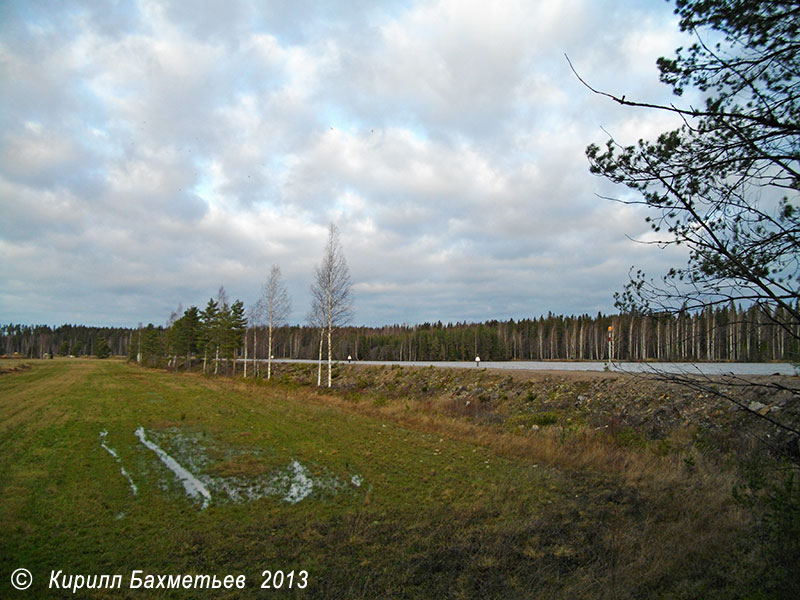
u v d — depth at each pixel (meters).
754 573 5.07
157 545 6.59
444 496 9.11
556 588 5.25
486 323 111.69
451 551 6.37
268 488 9.55
